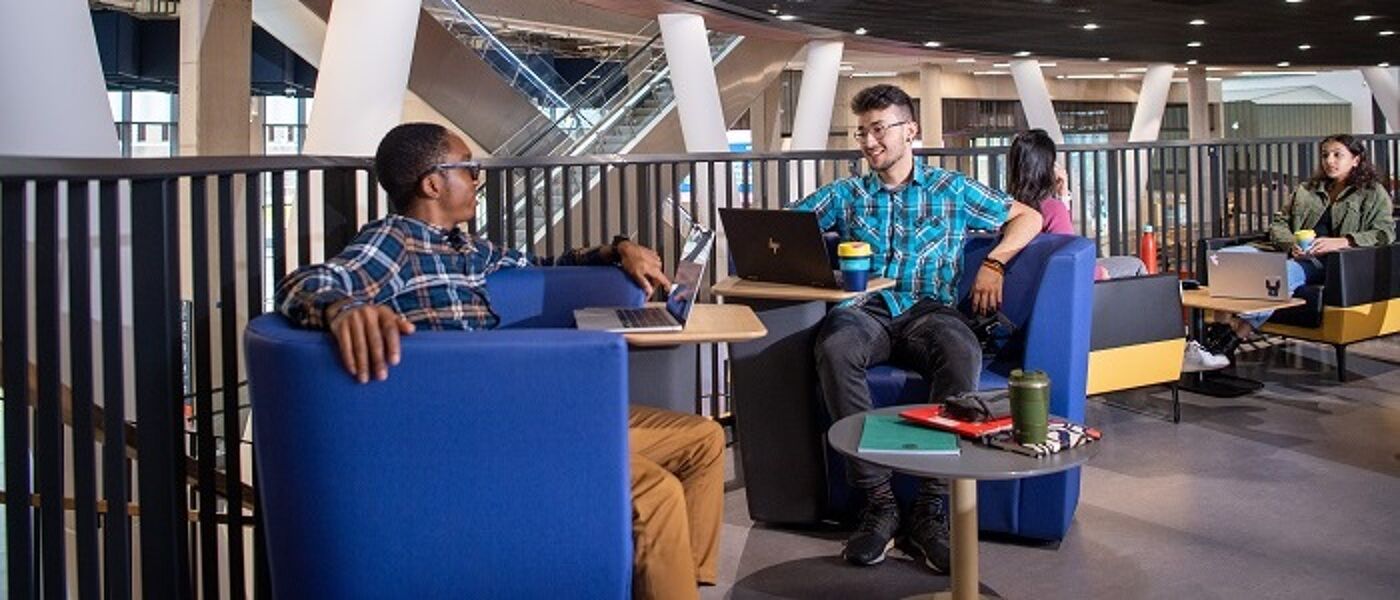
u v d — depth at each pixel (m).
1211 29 15.99
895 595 2.94
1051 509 3.22
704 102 13.34
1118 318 4.57
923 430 2.55
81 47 3.89
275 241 2.85
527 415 1.85
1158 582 2.98
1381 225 5.82
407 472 1.85
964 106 27.55
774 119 25.11
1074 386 3.24
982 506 3.29
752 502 3.53
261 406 1.88
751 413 3.49
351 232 3.15
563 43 21.41
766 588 3.00
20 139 3.68
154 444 2.14
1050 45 18.33
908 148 3.51
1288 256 5.70
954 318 3.32
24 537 1.82
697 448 2.75
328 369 1.82
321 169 2.87
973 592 2.58
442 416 1.83
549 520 1.89
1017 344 3.43
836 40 16.78
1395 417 4.81
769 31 15.43
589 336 1.86
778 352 3.45
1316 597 2.86
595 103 14.91
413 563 1.88
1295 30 16.22
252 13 11.58
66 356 2.66
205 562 2.41
